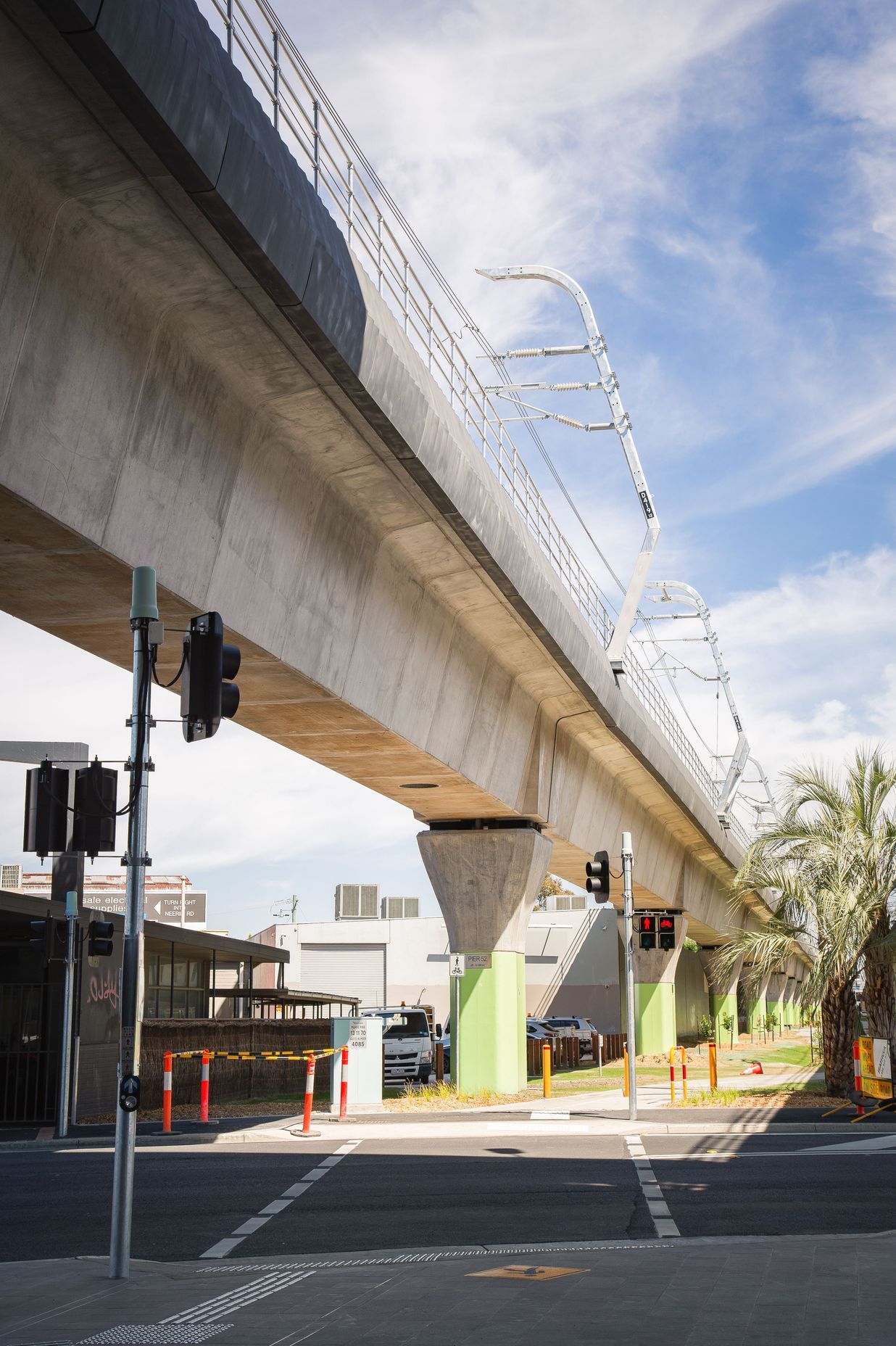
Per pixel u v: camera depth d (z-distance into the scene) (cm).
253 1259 1079
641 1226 1260
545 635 2738
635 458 3569
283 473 1794
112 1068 2764
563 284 3550
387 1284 915
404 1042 3922
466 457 2083
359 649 2152
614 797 4406
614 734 3672
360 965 7381
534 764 3362
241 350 1541
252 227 1294
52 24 1013
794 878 2895
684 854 6072
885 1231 1230
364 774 2791
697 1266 977
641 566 3612
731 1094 2980
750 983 3062
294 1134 2278
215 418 1595
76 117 1139
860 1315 790
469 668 2764
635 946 2708
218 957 4459
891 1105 2580
